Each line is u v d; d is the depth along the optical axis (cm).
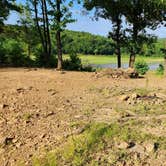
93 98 1123
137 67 2669
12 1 3494
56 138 788
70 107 1007
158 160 675
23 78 1773
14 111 985
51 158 714
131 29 3494
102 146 725
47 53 3488
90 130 783
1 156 757
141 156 689
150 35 3484
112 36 3553
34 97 1161
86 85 1469
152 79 1936
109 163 677
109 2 3384
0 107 1023
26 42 3988
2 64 3209
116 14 3447
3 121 909
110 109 957
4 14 3506
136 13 3428
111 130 772
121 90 1264
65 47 13975
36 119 912
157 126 793
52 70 2562
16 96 1178
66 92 1259
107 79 1798
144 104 1011
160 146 712
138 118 858
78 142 745
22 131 845
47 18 3481
